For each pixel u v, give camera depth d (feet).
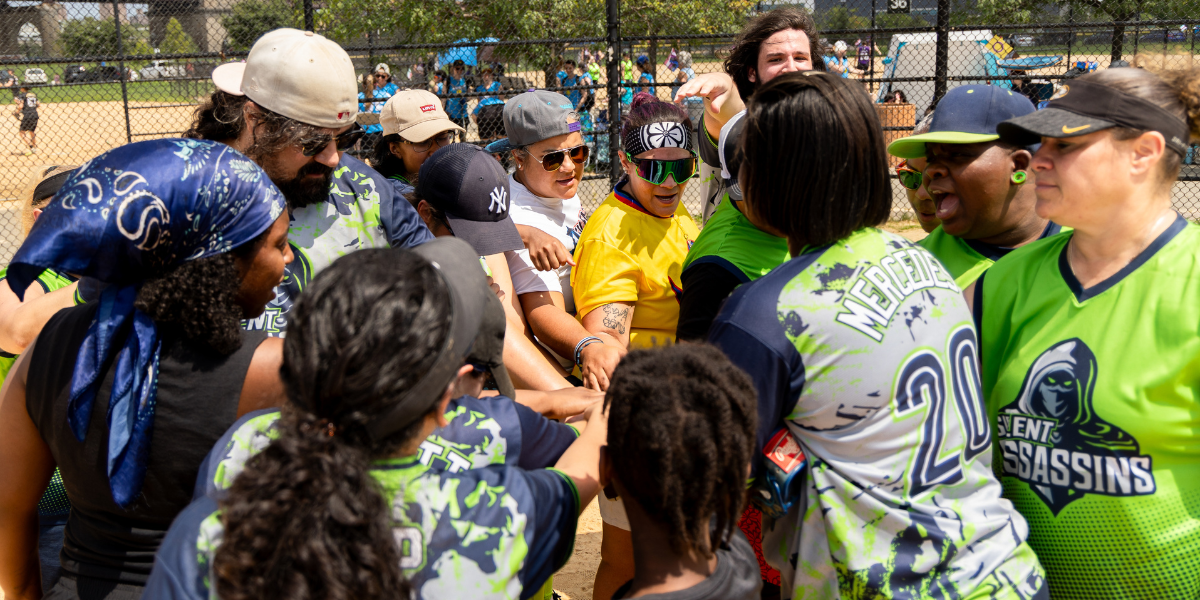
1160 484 5.56
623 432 4.71
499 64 41.93
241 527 3.67
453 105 37.93
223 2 44.83
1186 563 5.55
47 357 5.43
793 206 5.50
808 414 5.30
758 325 5.27
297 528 3.61
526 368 7.75
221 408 5.20
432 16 50.72
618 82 29.17
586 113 37.70
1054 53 35.32
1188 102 5.58
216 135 7.48
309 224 7.33
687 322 7.91
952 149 7.36
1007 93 7.26
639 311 10.13
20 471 5.73
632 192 10.07
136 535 5.34
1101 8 34.04
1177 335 5.40
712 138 10.87
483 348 5.26
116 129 54.34
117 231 4.87
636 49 51.34
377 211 7.76
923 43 37.70
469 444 5.04
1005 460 6.17
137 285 5.22
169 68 44.88
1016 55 35.70
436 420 4.29
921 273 5.55
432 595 4.17
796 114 5.37
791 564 5.61
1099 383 5.65
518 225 10.13
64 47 44.21
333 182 7.59
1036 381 5.93
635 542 4.98
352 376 3.77
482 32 51.06
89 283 6.63
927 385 5.26
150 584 4.06
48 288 7.55
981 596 5.24
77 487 5.36
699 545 4.76
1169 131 5.48
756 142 5.59
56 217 4.88
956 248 7.87
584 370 8.91
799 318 5.21
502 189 9.15
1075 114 5.59
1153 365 5.47
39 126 55.88
